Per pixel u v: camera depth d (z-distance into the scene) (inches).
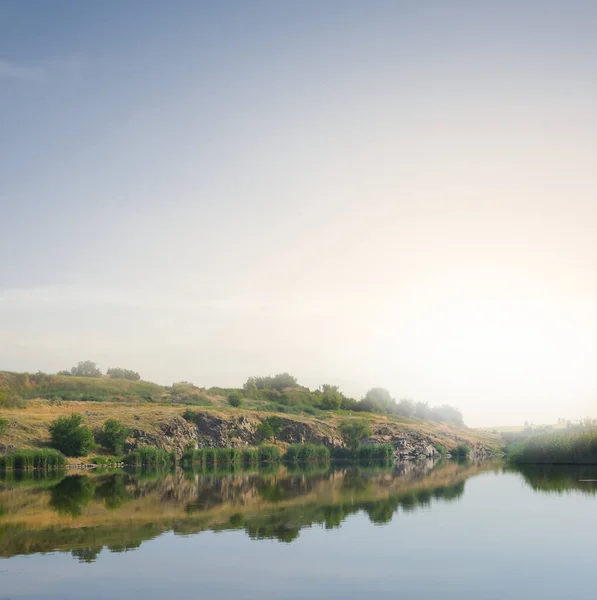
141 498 1977.1
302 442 5467.5
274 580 983.0
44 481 2645.2
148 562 1093.1
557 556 1135.6
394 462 4830.2
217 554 1152.8
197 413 4992.6
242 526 1444.4
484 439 7583.7
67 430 3789.4
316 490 2271.2
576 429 4119.1
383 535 1332.4
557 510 1695.4
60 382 5777.6
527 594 908.0
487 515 1609.3
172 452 4101.9
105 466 3693.4
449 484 2508.6
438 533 1354.6
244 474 3221.0
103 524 1467.8
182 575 1008.9
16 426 3863.2
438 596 900.6
